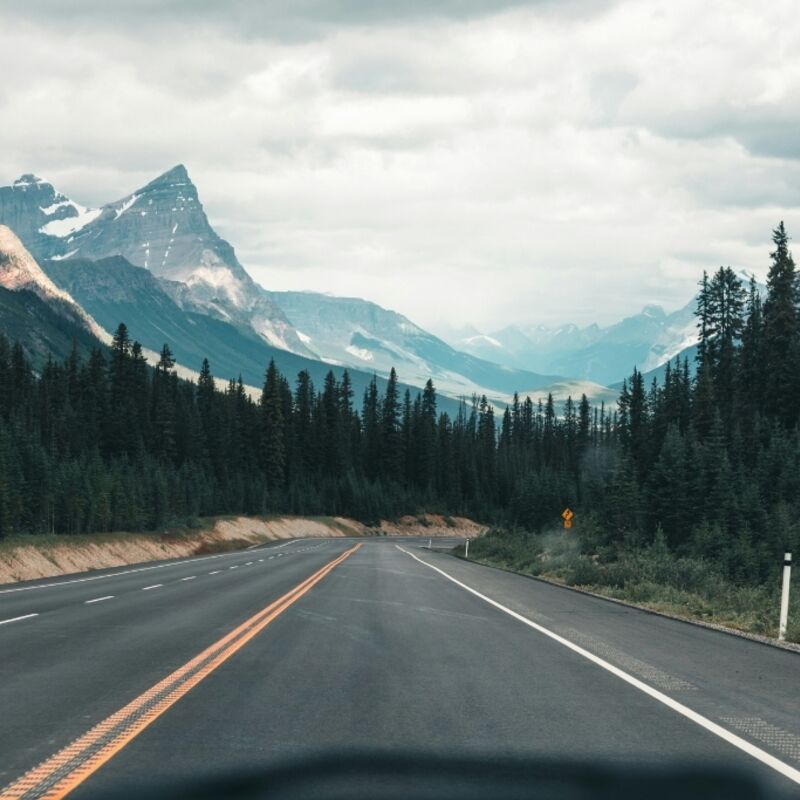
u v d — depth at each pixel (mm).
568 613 19469
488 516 172375
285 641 13938
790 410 82500
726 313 94688
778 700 9438
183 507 92375
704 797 5926
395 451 166125
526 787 6102
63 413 113625
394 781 6188
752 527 59812
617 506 69688
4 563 37594
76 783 6109
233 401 141625
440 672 11016
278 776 6297
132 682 10117
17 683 10039
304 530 125438
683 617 19672
